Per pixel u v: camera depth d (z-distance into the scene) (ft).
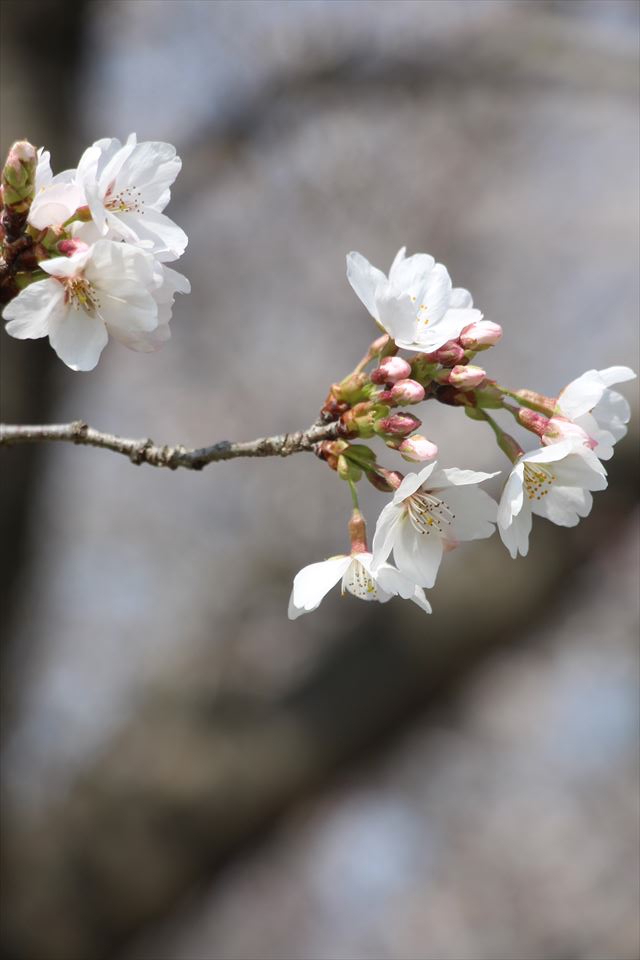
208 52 32.14
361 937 44.19
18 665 22.82
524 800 44.29
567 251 38.63
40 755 27.68
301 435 8.86
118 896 19.70
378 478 8.72
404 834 44.21
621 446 19.86
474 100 33.04
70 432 9.37
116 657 36.99
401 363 8.55
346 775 20.38
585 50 26.84
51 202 8.22
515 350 38.99
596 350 38.73
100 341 8.22
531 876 43.50
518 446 8.89
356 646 20.24
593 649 42.65
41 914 19.66
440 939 43.57
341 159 35.01
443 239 37.06
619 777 44.21
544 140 37.63
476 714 41.06
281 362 38.73
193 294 36.60
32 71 21.81
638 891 42.55
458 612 19.67
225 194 34.24
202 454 9.12
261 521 37.73
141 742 20.48
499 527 8.56
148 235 8.45
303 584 8.75
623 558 38.68
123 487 40.11
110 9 29.45
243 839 20.02
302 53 30.37
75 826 20.03
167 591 38.27
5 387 20.53
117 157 8.21
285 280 37.09
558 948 42.16
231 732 20.11
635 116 36.78
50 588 31.76
